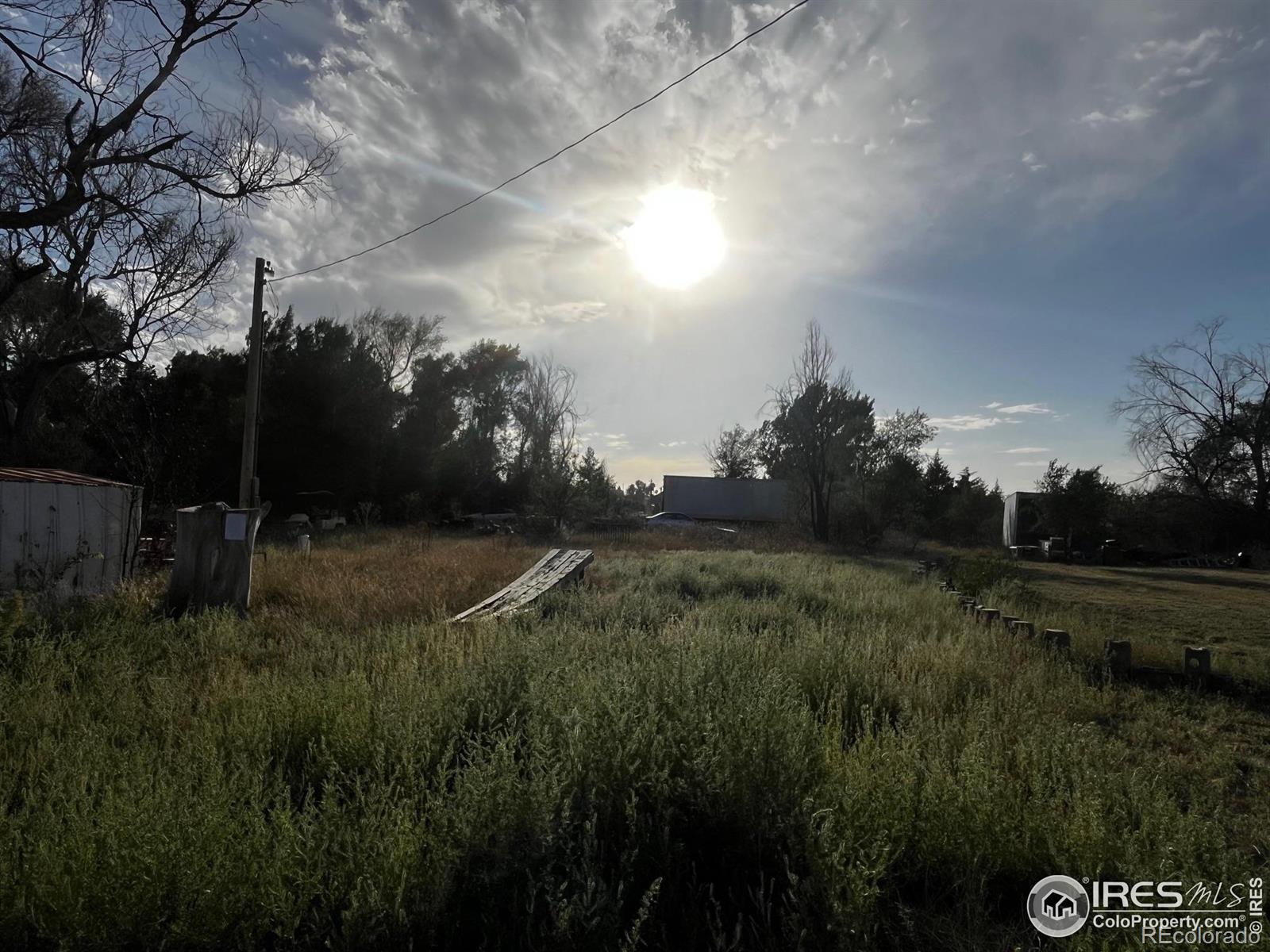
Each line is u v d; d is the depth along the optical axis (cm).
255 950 269
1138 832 339
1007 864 339
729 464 7750
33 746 447
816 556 2642
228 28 1438
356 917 266
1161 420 4456
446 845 304
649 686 486
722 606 1140
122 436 1906
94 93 1428
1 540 989
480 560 1797
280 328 4731
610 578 1625
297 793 411
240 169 1644
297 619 970
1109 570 2861
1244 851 379
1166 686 730
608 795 362
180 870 275
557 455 3897
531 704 483
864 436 4566
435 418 5475
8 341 2092
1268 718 640
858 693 598
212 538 991
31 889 270
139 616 912
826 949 280
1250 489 4325
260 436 4341
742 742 376
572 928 270
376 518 4225
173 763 404
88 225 1828
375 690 545
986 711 513
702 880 336
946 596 1354
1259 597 1686
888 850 322
